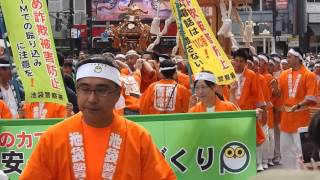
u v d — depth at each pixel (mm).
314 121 3111
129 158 4078
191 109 7242
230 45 16297
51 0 48531
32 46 6938
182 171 6402
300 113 10328
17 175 6176
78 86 4082
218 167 6449
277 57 17562
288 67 11852
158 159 4203
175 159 6375
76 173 4031
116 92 4109
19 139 6180
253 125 6508
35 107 7246
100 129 4102
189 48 8445
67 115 7066
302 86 10445
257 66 12477
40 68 6965
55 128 4117
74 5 48250
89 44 39938
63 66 10445
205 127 6430
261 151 12047
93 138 4078
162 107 9312
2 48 9312
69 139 4066
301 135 4324
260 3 56688
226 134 6461
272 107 12578
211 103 7113
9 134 6184
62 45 39094
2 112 7188
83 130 4102
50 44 7000
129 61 12477
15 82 7832
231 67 8328
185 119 6402
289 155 10508
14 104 7793
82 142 4070
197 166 6418
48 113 7172
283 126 10555
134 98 9617
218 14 17297
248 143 6496
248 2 18125
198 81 7102
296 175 2582
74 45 36156
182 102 9281
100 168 4035
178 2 8477
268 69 15500
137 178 4109
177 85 9328
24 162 6180
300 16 57000
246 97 10758
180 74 11703
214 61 8344
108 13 51062
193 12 8461
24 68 6953
